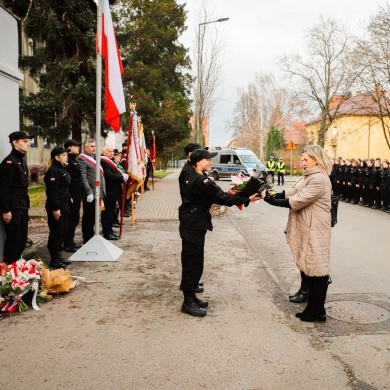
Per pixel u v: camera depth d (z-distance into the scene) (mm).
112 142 40219
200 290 6055
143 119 28438
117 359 4016
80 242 9320
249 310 5348
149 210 14953
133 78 28953
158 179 35531
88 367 3857
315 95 38375
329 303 5617
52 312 5227
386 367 3889
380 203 16453
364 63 28453
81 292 5984
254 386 3557
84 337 4504
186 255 5164
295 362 3975
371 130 48531
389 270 7301
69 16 18297
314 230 4855
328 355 4117
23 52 22500
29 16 17562
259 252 8711
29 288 5332
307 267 4836
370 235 10664
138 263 7570
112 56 8195
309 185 4871
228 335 4578
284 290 6191
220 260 7953
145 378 3672
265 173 5160
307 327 4801
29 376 3699
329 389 3521
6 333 4602
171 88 32875
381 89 29297
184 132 31188
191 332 4648
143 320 4984
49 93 18281
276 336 4555
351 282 6594
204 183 5039
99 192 8023
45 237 9781
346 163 19812
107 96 8188
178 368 3850
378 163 16688
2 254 6258
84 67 19031
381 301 5703
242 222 12805
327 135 54500
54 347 4266
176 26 33125
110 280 6555
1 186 5859
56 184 6938
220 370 3818
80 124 20109
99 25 8031
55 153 7059
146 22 29891
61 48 18891
